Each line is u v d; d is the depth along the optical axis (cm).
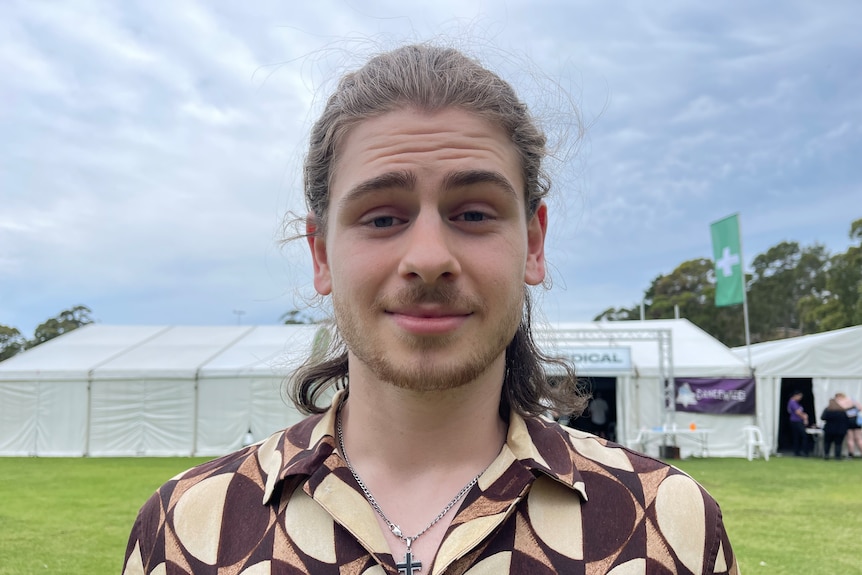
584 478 119
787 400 1677
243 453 134
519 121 129
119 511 733
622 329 1448
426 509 117
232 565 112
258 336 1788
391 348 111
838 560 507
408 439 122
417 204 113
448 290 107
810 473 1082
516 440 121
